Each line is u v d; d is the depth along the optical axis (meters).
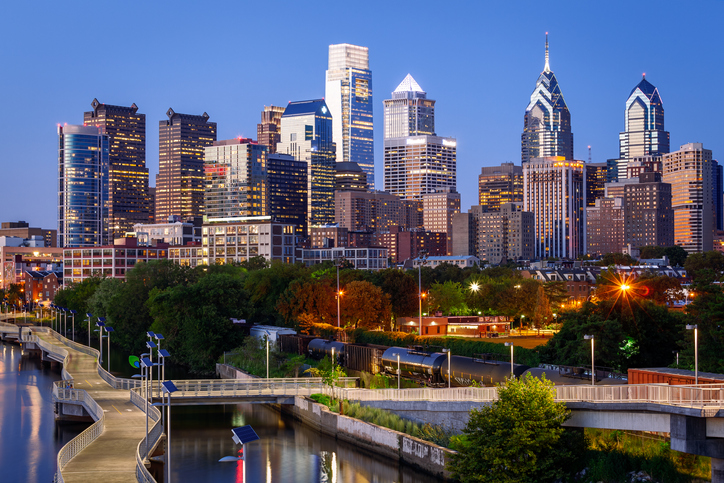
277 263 189.75
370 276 182.00
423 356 97.12
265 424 97.25
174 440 89.00
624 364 95.75
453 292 193.12
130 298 175.38
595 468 61.34
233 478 74.06
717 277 93.56
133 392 96.56
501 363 85.31
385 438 78.12
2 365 167.88
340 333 138.50
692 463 60.09
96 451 69.31
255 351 133.75
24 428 99.25
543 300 175.00
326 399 95.94
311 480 73.56
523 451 59.31
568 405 62.66
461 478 61.59
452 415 76.81
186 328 145.88
